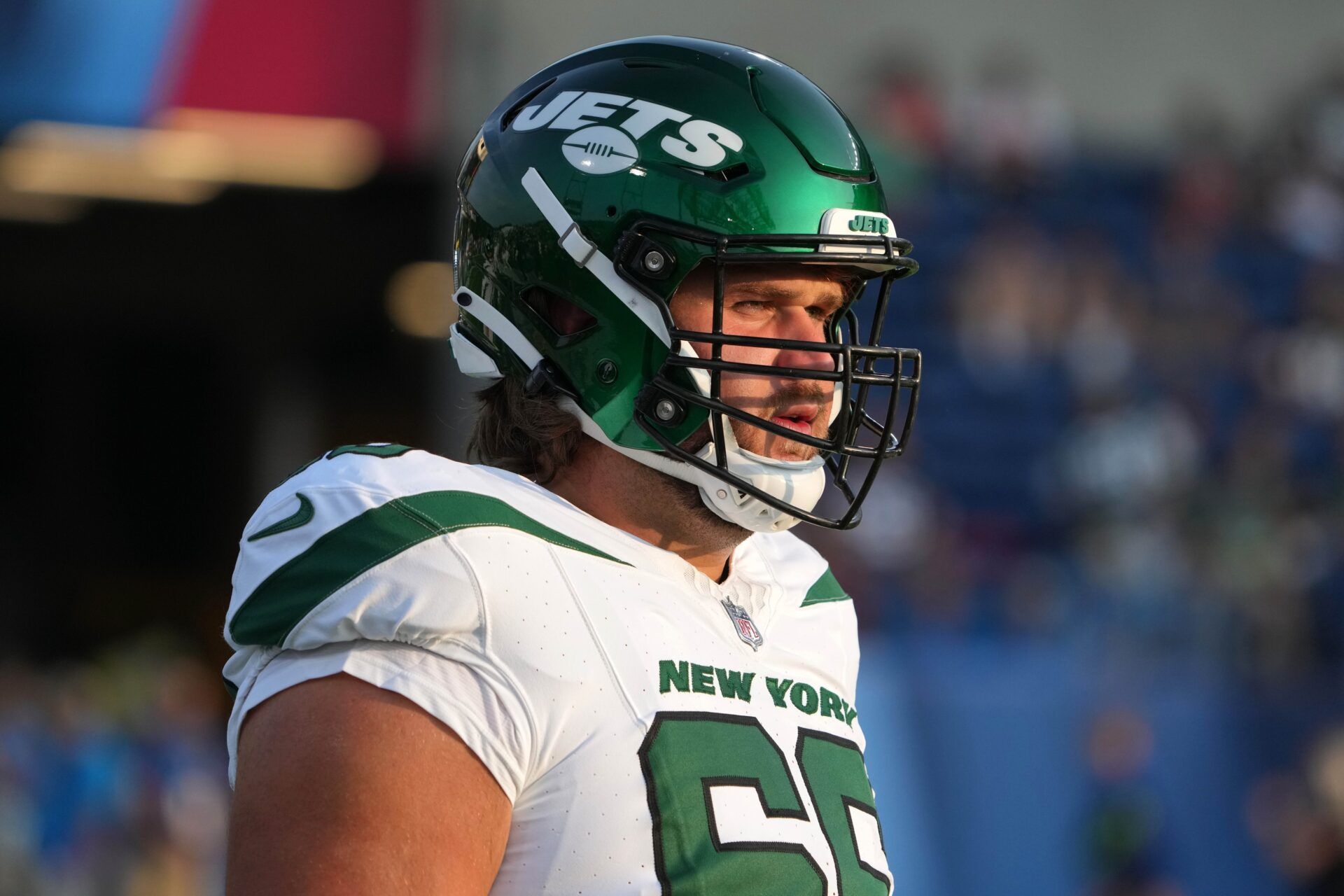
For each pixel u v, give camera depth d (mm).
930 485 26391
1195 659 23609
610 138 5184
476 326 5520
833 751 5125
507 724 4312
